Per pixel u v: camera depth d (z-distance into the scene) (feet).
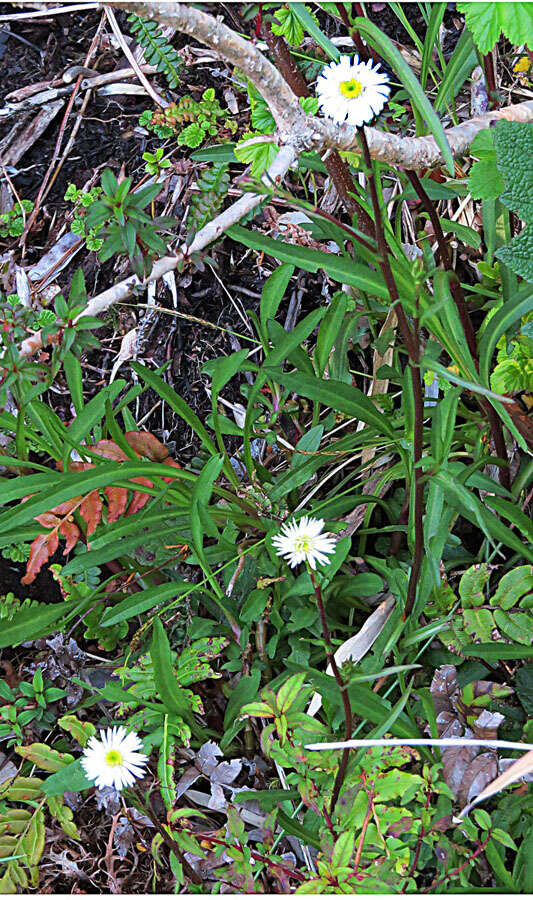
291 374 4.06
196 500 4.03
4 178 5.42
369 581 4.23
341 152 3.86
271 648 4.20
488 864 3.95
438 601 4.18
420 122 4.01
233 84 5.23
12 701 4.29
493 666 4.18
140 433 4.31
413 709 4.16
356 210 4.26
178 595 4.30
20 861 4.10
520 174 3.91
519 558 4.26
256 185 3.63
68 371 4.33
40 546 4.14
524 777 3.97
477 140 3.97
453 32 5.14
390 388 4.66
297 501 4.45
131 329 4.93
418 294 3.71
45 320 4.41
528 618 4.04
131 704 4.09
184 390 4.81
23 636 4.13
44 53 5.72
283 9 3.92
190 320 4.87
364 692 3.98
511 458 4.33
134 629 4.44
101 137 5.44
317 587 3.66
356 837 3.85
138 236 4.15
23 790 4.10
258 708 3.93
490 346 4.03
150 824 4.17
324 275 4.88
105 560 4.12
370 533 4.39
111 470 4.05
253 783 4.22
